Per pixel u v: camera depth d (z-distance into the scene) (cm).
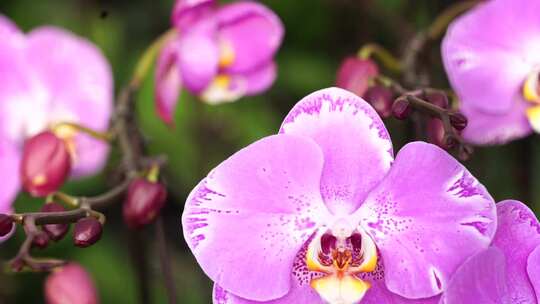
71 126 59
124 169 59
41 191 58
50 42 66
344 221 51
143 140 61
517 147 68
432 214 50
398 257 51
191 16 64
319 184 50
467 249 50
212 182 49
